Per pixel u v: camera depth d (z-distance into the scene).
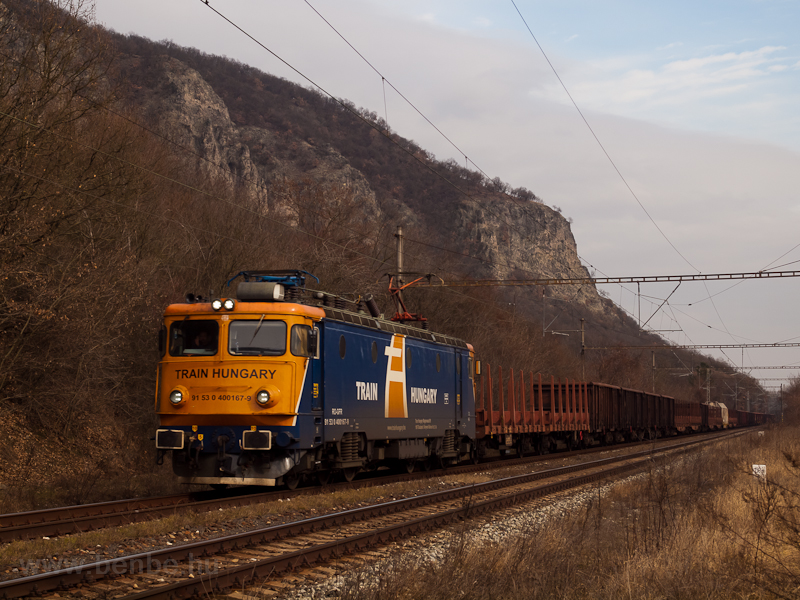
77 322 19.12
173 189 32.41
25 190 19.11
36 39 20.20
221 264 29.11
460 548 9.03
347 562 8.93
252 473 14.20
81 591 7.07
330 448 16.25
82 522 10.43
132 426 23.62
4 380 18.78
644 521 10.98
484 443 28.19
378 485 17.22
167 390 14.62
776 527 10.54
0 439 18.38
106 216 22.42
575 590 8.20
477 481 19.34
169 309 14.91
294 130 123.00
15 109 19.38
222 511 11.82
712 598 7.61
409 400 19.72
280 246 35.28
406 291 47.41
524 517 13.45
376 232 47.16
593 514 13.24
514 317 60.91
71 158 21.52
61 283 18.81
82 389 20.48
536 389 34.53
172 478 18.00
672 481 15.16
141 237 25.44
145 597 6.55
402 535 10.64
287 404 14.15
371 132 136.50
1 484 16.28
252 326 14.47
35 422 20.20
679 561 8.68
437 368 21.91
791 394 100.19
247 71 147.12
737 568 8.91
